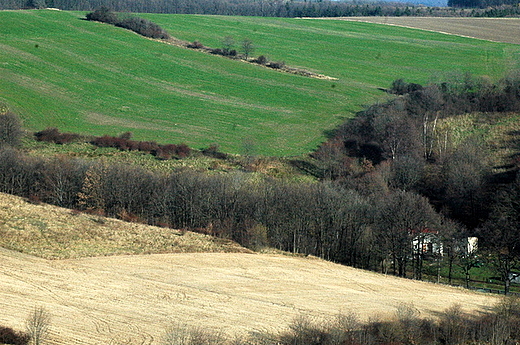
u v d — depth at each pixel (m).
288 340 45.34
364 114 121.88
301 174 100.12
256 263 69.88
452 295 63.94
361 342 44.62
